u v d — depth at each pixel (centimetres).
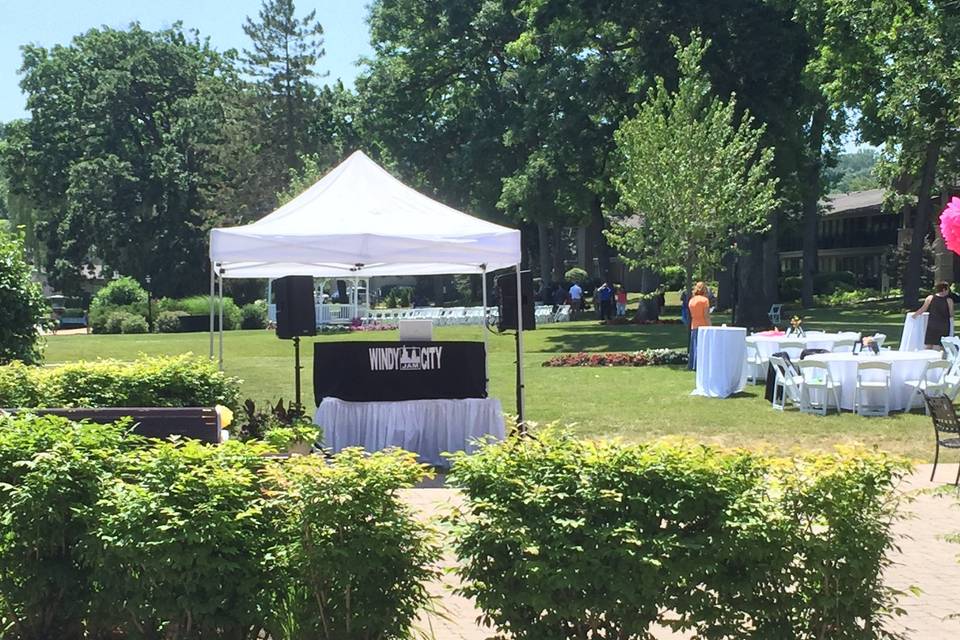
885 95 2492
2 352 1176
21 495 420
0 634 447
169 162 6278
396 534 395
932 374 1435
